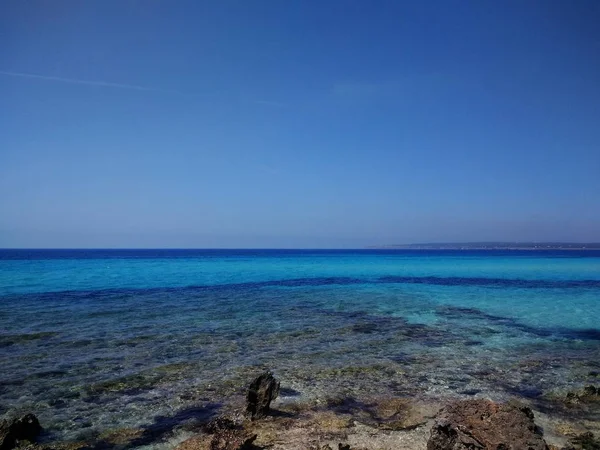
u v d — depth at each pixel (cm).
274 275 5319
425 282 4497
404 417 992
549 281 4622
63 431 913
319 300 3020
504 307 2748
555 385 1235
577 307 2770
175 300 2923
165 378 1269
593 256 12350
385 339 1819
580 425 948
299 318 2292
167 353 1548
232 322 2155
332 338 1828
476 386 1222
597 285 4169
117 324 2055
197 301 2895
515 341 1802
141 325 2042
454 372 1355
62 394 1127
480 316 2417
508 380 1279
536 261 9231
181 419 981
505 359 1515
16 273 5094
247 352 1581
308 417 988
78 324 2033
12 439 843
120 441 871
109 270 5809
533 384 1245
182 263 7994
